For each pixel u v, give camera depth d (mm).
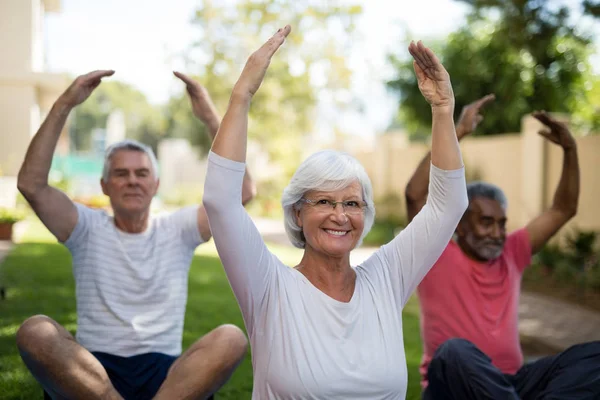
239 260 2174
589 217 11023
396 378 2312
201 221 3275
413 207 3490
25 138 13617
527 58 15164
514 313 3416
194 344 2770
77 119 58188
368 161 20656
